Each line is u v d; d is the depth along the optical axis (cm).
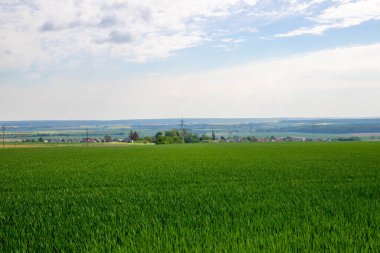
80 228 773
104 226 766
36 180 1894
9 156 4906
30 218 878
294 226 752
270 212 906
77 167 2816
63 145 10881
